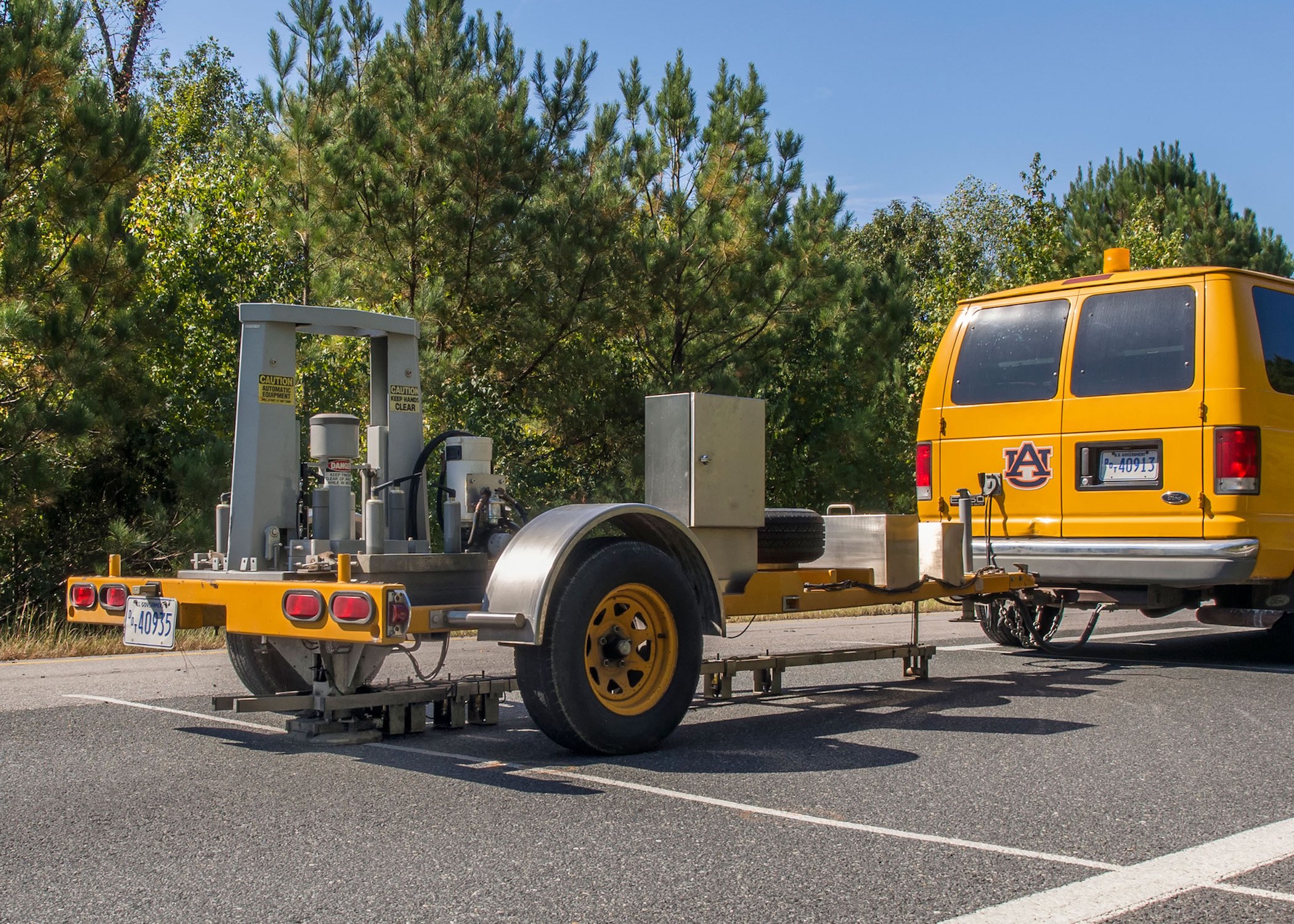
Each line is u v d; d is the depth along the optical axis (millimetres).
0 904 3318
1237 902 3293
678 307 16281
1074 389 8312
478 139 14766
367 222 14727
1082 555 8148
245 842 3885
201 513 11938
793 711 6453
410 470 5965
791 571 6410
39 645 9172
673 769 4934
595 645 5219
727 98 16766
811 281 16641
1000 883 3445
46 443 11234
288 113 14703
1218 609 8039
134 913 3236
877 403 18094
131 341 11398
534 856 3703
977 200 31000
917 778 4770
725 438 5977
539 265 15445
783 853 3734
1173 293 7969
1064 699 6816
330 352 12977
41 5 11555
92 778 4809
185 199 15375
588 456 16984
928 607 12969
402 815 4199
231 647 6199
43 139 11547
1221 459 7617
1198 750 5336
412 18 15453
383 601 4695
